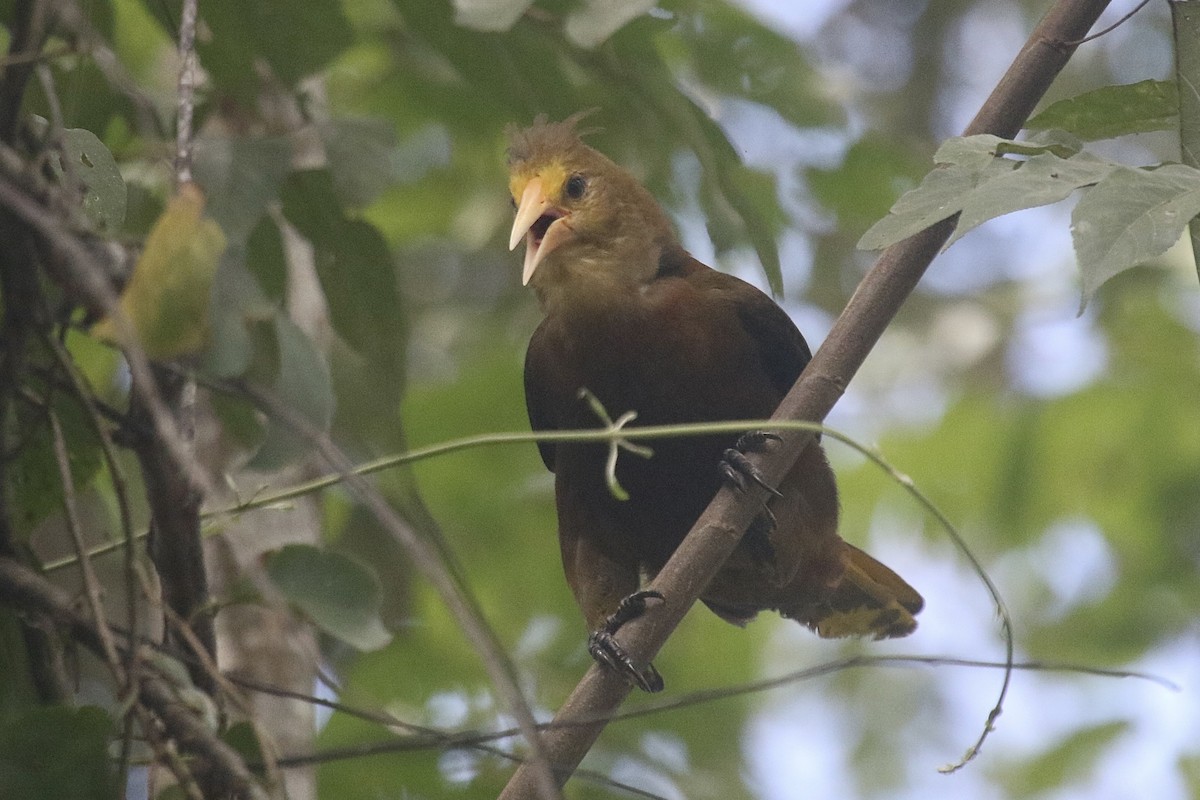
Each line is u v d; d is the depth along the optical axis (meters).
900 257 6.85
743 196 8.15
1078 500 14.66
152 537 5.04
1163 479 14.43
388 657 10.58
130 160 7.37
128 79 7.41
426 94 11.53
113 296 4.05
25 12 4.48
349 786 8.73
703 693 5.30
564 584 12.11
